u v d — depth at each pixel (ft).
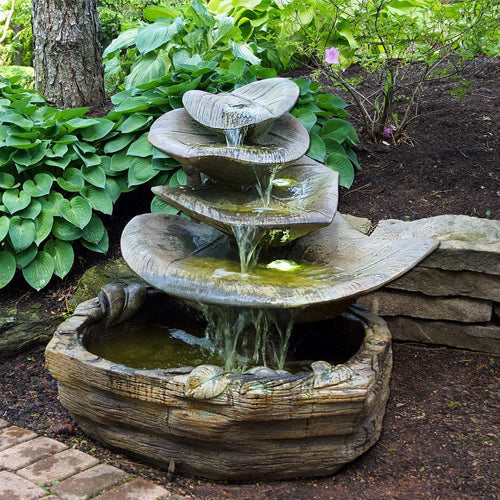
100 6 31.53
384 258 10.11
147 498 8.82
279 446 9.16
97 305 11.33
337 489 9.30
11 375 12.90
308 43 18.48
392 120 18.08
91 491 8.96
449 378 12.31
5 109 15.96
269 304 9.02
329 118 18.01
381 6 15.67
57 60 19.12
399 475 9.65
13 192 14.82
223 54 20.02
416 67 19.35
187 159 10.01
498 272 12.48
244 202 10.99
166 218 11.59
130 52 22.25
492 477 9.42
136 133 16.25
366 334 10.48
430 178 16.20
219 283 9.34
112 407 9.58
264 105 10.76
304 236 11.43
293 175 11.77
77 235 15.01
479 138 17.69
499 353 12.98
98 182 15.40
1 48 38.22
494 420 10.87
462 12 15.53
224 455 9.18
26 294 14.69
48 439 10.43
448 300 13.04
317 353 11.81
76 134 16.30
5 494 8.86
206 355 11.32
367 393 8.80
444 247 12.67
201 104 10.75
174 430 9.16
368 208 15.39
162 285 9.71
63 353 9.77
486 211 14.64
